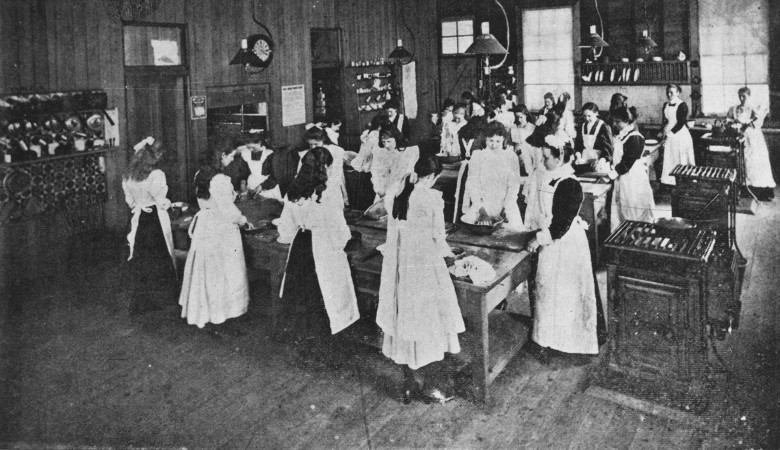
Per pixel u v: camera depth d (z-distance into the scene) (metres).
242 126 8.31
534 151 5.70
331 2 9.34
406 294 3.40
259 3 8.01
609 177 5.62
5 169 5.14
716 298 4.07
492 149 5.05
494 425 3.33
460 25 11.65
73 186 5.69
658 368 3.45
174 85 6.95
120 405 3.61
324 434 3.31
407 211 3.38
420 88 11.63
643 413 3.37
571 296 3.85
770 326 4.27
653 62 9.36
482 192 5.10
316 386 3.81
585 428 3.26
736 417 3.25
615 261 3.44
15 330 4.55
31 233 5.45
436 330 3.44
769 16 8.02
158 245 4.86
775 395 3.40
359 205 6.84
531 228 4.82
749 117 7.68
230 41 7.59
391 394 3.69
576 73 10.34
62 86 5.62
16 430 3.32
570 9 10.20
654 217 6.32
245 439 3.27
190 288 4.42
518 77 11.05
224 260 4.42
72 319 4.79
